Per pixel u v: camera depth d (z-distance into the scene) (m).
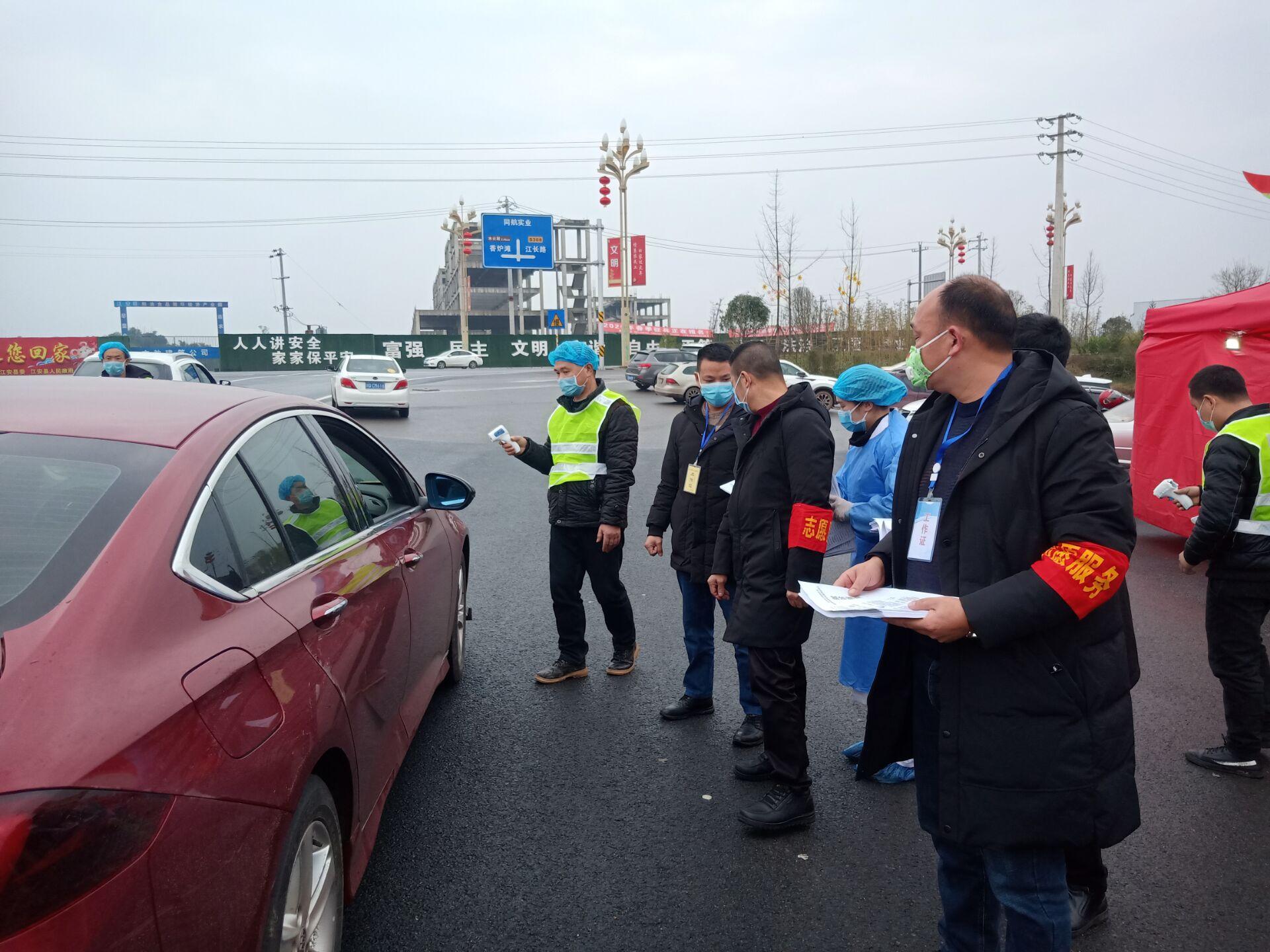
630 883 2.95
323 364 53.75
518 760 3.84
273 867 1.81
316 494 2.83
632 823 3.33
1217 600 3.72
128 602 1.70
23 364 44.94
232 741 1.74
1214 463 3.61
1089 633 1.91
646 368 28.31
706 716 4.34
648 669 4.97
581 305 95.56
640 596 6.50
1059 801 1.88
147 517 1.89
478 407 22.66
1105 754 1.90
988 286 2.01
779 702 3.25
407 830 3.27
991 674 1.91
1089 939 2.68
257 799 1.77
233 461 2.29
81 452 2.03
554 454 4.61
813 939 2.68
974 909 2.26
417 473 11.75
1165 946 2.66
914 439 2.21
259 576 2.20
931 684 2.09
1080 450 1.85
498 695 4.56
